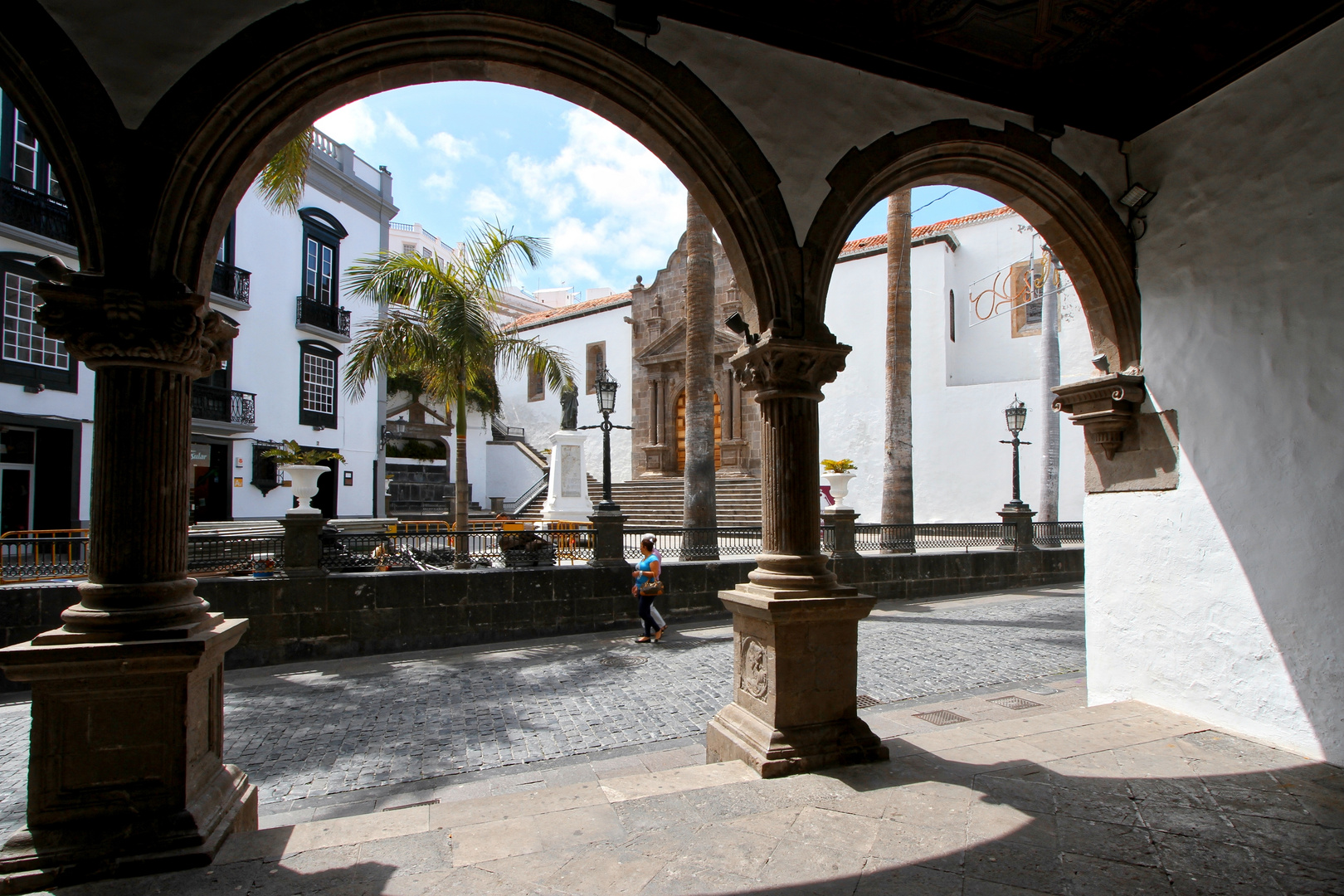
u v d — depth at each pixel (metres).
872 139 4.18
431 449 28.23
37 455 13.88
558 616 8.76
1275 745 3.91
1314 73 3.82
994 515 19.28
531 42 3.51
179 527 2.96
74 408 14.03
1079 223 4.75
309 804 3.99
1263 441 4.04
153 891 2.42
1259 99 4.08
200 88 2.99
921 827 2.88
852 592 3.78
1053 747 3.86
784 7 3.81
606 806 3.12
